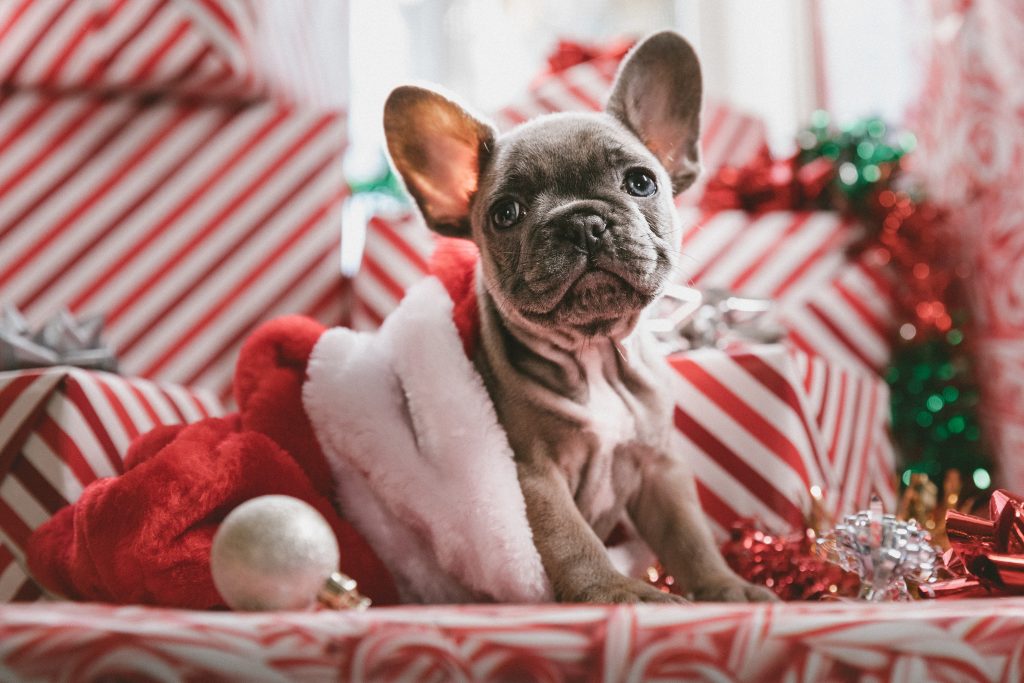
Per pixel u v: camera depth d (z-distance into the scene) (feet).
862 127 3.51
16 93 3.05
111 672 1.38
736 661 1.45
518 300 2.01
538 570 2.00
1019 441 3.08
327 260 3.10
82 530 1.96
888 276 3.26
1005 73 3.09
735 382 2.55
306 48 3.31
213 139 3.10
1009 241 3.09
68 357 2.52
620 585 1.94
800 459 2.53
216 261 3.05
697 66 2.23
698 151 2.25
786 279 3.21
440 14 4.83
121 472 2.28
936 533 2.42
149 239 3.04
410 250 3.07
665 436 2.18
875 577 1.90
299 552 1.62
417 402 2.06
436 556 2.08
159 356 3.00
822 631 1.47
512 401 2.08
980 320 3.30
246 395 2.15
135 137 3.07
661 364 2.24
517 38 4.85
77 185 3.04
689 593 2.11
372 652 1.43
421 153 2.21
